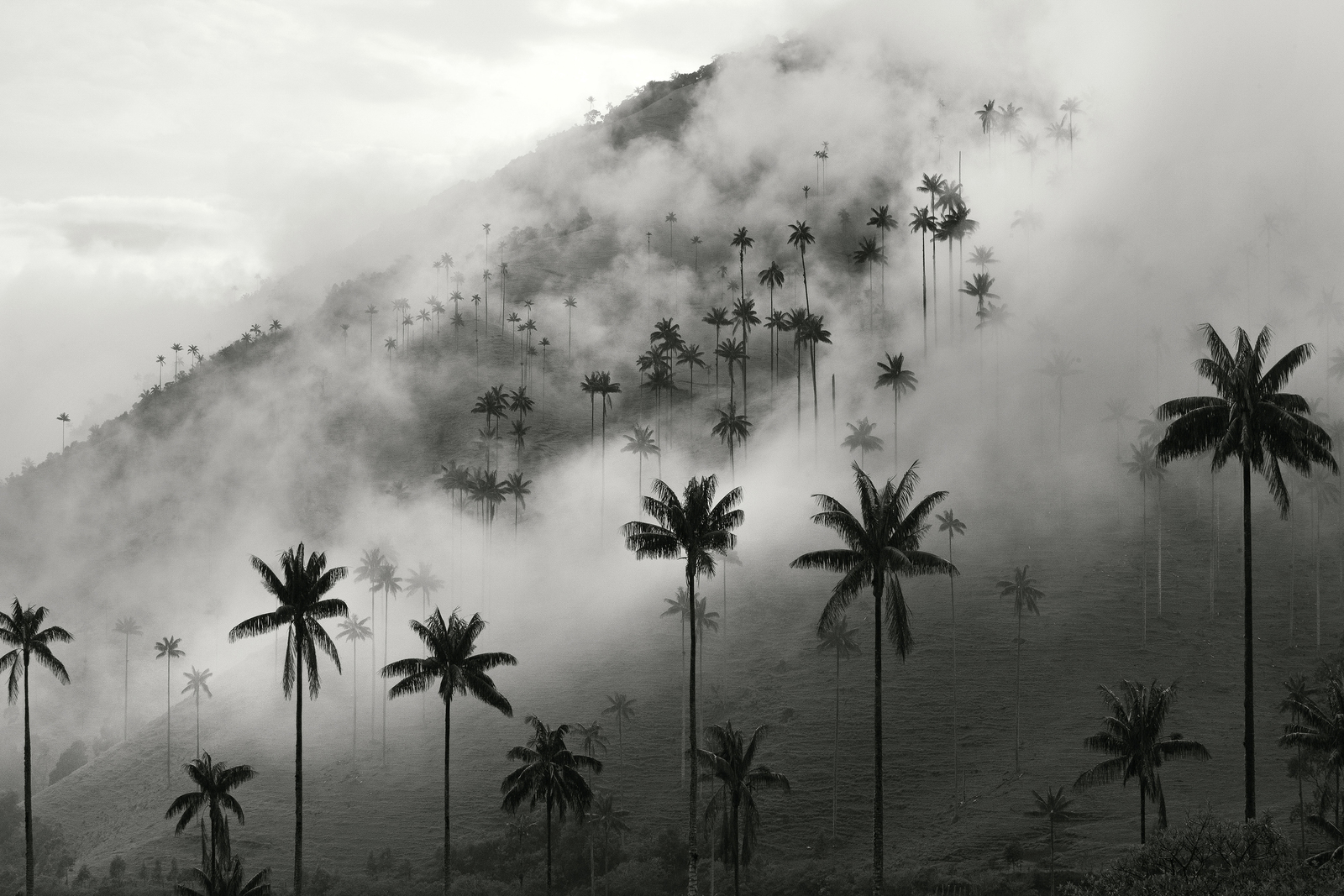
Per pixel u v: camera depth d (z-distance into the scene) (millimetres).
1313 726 79312
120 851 147375
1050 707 148625
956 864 114938
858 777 138125
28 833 92500
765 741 148625
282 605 84250
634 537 79500
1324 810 102938
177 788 167500
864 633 174750
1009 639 166625
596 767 101000
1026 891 104750
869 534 67812
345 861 136000
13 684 93750
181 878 129875
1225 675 151750
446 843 89625
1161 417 65250
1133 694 96562
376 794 153625
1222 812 115938
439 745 165875
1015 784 130875
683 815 136250
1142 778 93375
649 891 117438
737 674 169625
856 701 155375
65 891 129625
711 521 79375
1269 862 55938
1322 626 162125
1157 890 54438
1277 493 62500
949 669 160500
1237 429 61969
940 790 133625
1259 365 63031
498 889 120938
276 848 141125
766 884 115625
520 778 99500
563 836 129250
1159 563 178125
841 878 112625
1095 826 117938
